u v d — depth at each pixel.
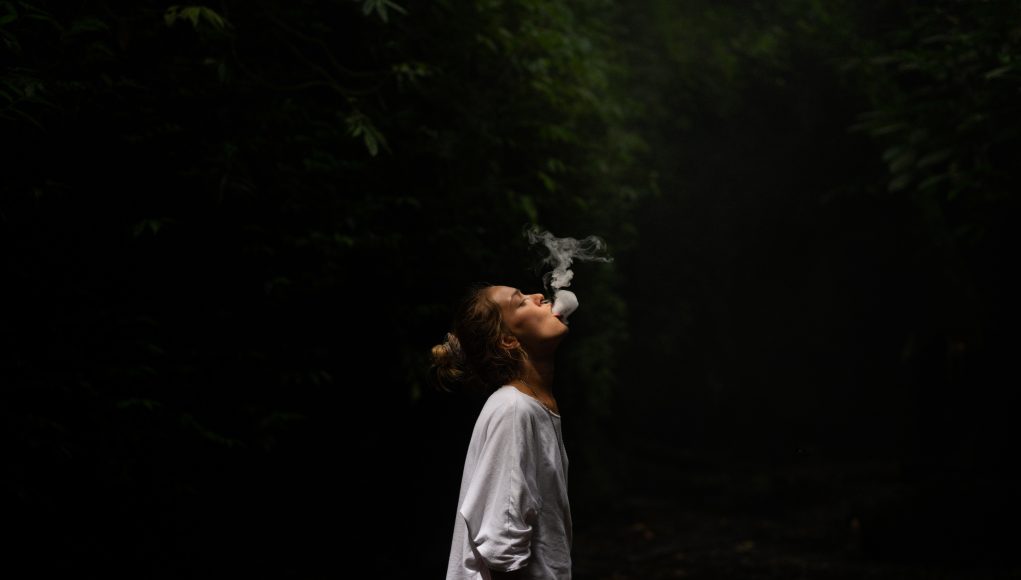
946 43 5.05
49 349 3.45
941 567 6.70
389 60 4.89
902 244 9.36
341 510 5.14
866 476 11.45
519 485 2.28
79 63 3.48
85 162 3.63
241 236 4.23
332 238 4.29
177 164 3.92
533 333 2.47
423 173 5.07
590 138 6.92
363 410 5.23
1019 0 4.27
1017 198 5.17
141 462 3.79
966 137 4.82
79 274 3.59
